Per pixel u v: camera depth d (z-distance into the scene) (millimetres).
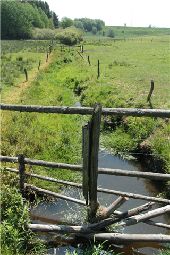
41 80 30656
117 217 7301
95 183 6969
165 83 27156
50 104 21172
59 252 7414
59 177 11273
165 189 10977
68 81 31312
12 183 9141
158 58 50156
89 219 7422
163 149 12828
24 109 7527
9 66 39656
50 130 15539
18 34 126250
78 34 97688
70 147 14203
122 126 16766
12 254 6508
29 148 12438
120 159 14047
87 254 6871
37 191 9094
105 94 22578
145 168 13242
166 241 6938
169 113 6488
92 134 6648
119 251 7566
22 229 7117
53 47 74062
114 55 57031
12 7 124562
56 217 8953
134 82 27750
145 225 8766
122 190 10797
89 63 42688
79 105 22969
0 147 11789
